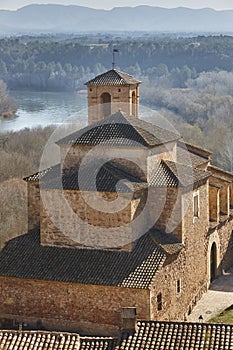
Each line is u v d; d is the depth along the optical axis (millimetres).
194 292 51750
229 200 63062
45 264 46719
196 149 62094
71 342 34312
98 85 57031
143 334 34844
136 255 45781
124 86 56688
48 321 46000
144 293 43250
